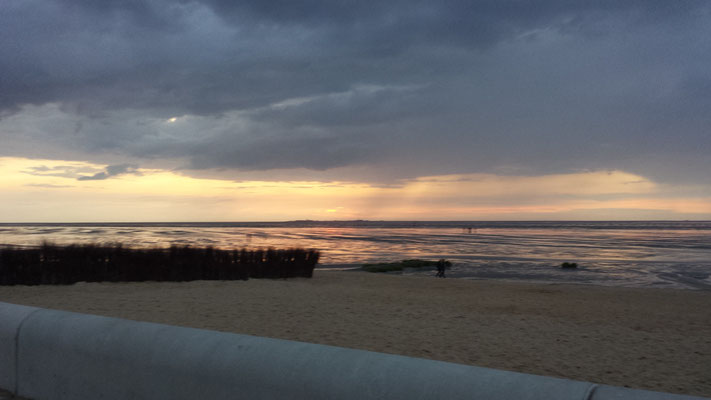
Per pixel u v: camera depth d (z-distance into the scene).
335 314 10.84
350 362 3.18
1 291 14.05
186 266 17.66
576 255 47.47
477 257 45.06
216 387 3.49
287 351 3.41
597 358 7.48
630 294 16.56
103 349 4.11
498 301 14.09
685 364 7.21
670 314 12.30
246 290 15.07
